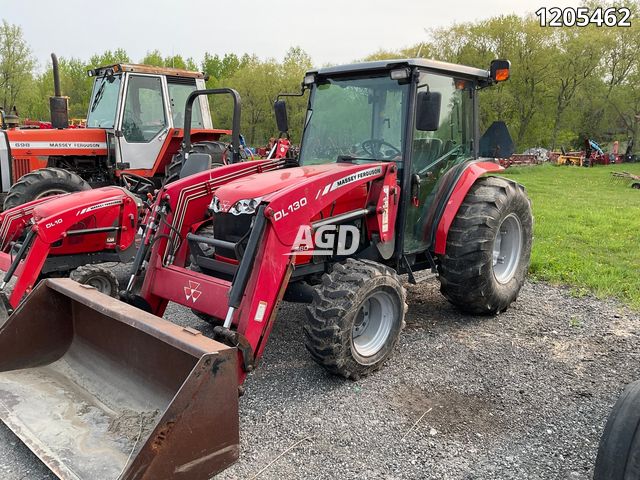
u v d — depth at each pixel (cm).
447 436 331
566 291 607
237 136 483
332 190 387
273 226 348
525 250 549
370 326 412
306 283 424
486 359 435
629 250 780
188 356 298
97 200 516
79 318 369
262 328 348
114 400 326
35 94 3712
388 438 329
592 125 3519
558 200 1368
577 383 398
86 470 261
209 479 263
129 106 876
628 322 515
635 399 253
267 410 359
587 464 306
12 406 314
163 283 407
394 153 447
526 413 358
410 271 464
